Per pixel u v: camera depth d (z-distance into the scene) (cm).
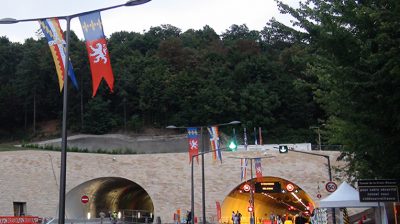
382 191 1359
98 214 6494
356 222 3775
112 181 6053
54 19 1833
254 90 9475
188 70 10519
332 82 1365
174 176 5694
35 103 10331
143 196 8094
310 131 9275
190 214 4953
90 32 1770
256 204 7412
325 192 5344
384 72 1115
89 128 9525
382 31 1120
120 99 10131
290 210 8906
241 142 9038
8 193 5453
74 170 5672
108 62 1741
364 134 1274
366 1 1222
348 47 1183
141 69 10406
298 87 1574
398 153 1288
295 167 5509
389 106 1181
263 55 10550
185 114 9619
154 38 12562
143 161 5781
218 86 9925
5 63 11131
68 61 1752
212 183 5616
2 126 10662
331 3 1273
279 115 9575
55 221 4438
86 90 9906
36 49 10731
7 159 5581
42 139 9762
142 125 9750
